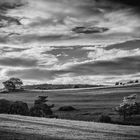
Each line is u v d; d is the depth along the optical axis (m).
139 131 35.34
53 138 26.52
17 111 62.25
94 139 27.36
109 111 69.81
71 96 124.81
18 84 160.75
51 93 142.75
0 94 137.12
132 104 59.03
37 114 63.03
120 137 29.50
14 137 25.42
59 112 71.31
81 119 56.59
